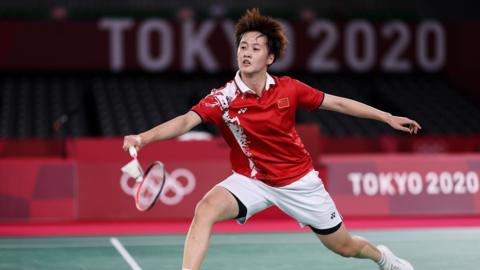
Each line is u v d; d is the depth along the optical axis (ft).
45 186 89.61
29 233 77.30
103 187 90.27
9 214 88.69
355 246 40.40
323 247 62.95
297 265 52.85
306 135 91.81
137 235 74.84
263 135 37.09
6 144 135.44
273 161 37.45
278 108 36.88
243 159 37.96
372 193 94.17
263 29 36.60
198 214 35.86
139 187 34.58
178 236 73.56
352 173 94.17
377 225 83.66
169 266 53.16
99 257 57.93
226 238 70.69
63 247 64.28
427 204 94.84
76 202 89.81
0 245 65.87
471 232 75.61
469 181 96.02
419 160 95.71
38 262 55.16
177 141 91.86
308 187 37.81
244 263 54.03
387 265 41.81
